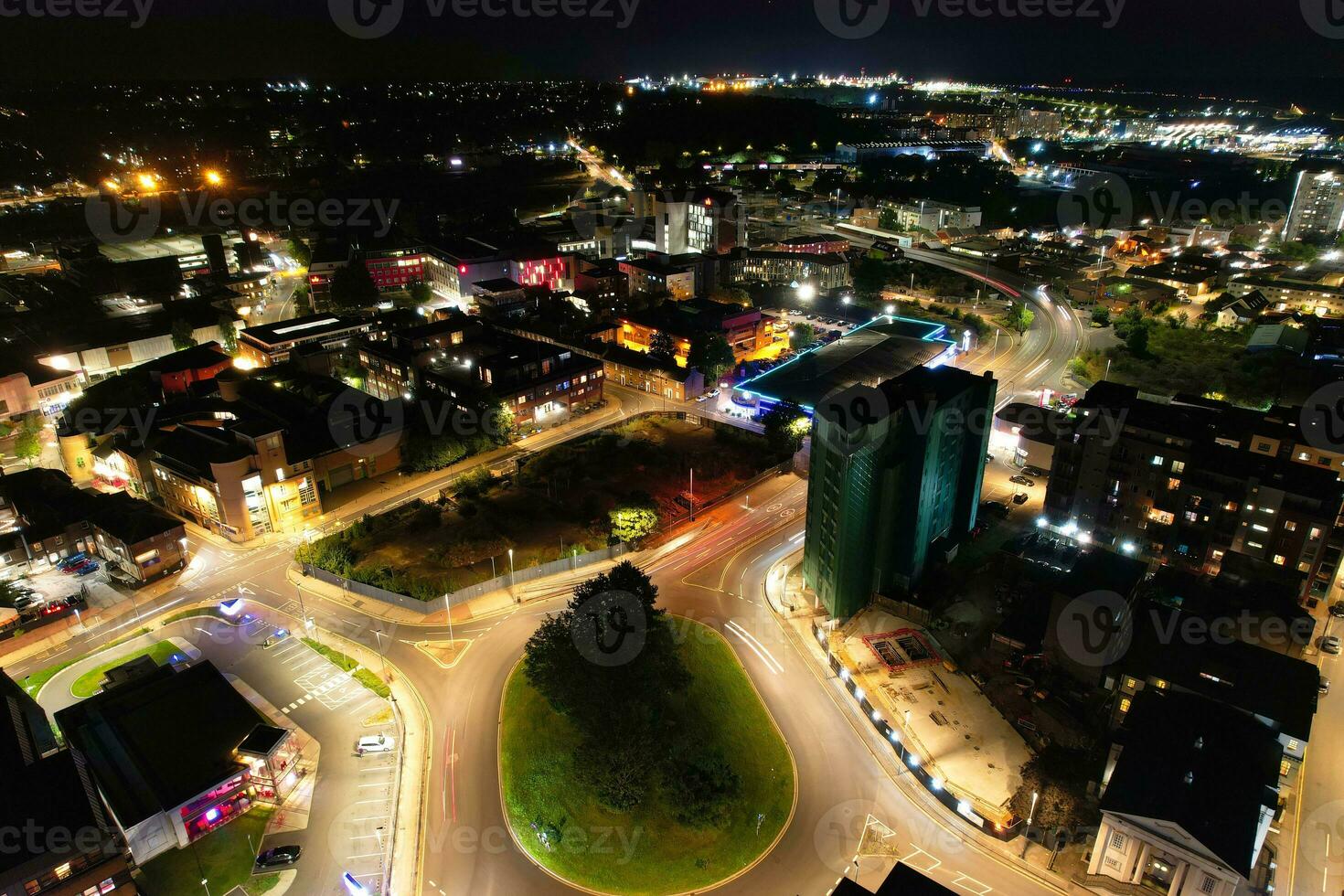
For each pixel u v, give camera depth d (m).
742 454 149.25
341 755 84.75
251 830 76.06
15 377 158.25
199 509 128.88
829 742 86.69
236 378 159.12
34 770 69.56
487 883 71.25
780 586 112.81
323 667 97.81
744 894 70.50
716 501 135.00
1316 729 87.06
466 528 125.19
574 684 82.31
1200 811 66.00
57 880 62.75
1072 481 120.81
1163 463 111.25
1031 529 124.81
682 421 166.12
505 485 139.75
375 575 112.31
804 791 80.94
